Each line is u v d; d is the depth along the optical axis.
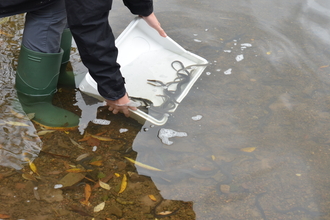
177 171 1.89
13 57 2.60
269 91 2.49
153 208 1.69
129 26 2.52
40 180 1.78
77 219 1.61
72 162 1.90
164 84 2.40
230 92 2.47
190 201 1.73
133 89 2.34
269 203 1.73
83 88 2.38
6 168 1.82
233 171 1.90
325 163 1.96
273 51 2.90
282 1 3.63
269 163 1.95
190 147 2.04
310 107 2.36
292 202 1.74
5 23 2.95
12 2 1.84
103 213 1.65
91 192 1.75
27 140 2.00
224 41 3.01
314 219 1.66
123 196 1.74
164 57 2.65
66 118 2.18
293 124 2.22
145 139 2.09
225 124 2.21
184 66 2.58
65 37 2.49
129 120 2.22
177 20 3.26
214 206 1.71
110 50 1.80
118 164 1.92
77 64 2.67
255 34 3.11
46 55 2.14
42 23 2.04
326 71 2.69
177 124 2.19
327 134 2.15
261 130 2.17
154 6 3.46
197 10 3.44
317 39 3.06
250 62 2.78
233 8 3.49
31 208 1.63
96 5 1.61
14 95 2.29
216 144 2.07
